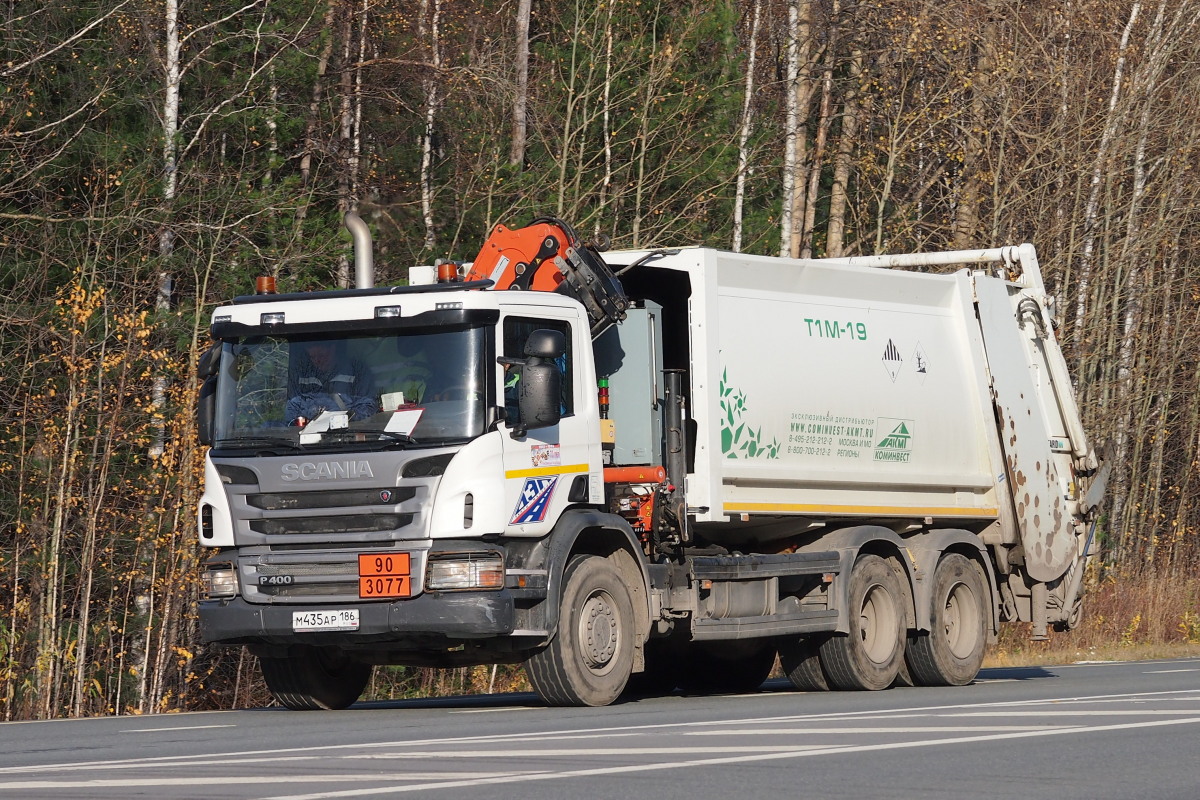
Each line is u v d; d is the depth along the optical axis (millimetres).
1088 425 127562
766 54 132250
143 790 26672
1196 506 141750
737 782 27047
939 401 61719
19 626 73312
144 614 76125
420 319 44312
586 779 27344
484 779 27344
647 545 49969
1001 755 31172
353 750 33031
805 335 55812
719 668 64875
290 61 97625
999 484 63781
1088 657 92812
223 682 82375
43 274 84188
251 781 27547
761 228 126062
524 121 108438
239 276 89938
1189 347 136375
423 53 107875
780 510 53969
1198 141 132000
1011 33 130375
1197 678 61531
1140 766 29672
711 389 51531
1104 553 127562
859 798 25297
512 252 50156
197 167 89500
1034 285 66562
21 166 86500
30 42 87875
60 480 71688
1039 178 129500
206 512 45594
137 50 93312
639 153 111875
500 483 43531
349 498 43688
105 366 72562
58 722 45344
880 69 128875
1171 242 135250
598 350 50594
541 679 45500
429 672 81500
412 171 108625
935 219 136000
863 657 56406
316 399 44938
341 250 94062
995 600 63219
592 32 110812
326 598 43750
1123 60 131000
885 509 58656
